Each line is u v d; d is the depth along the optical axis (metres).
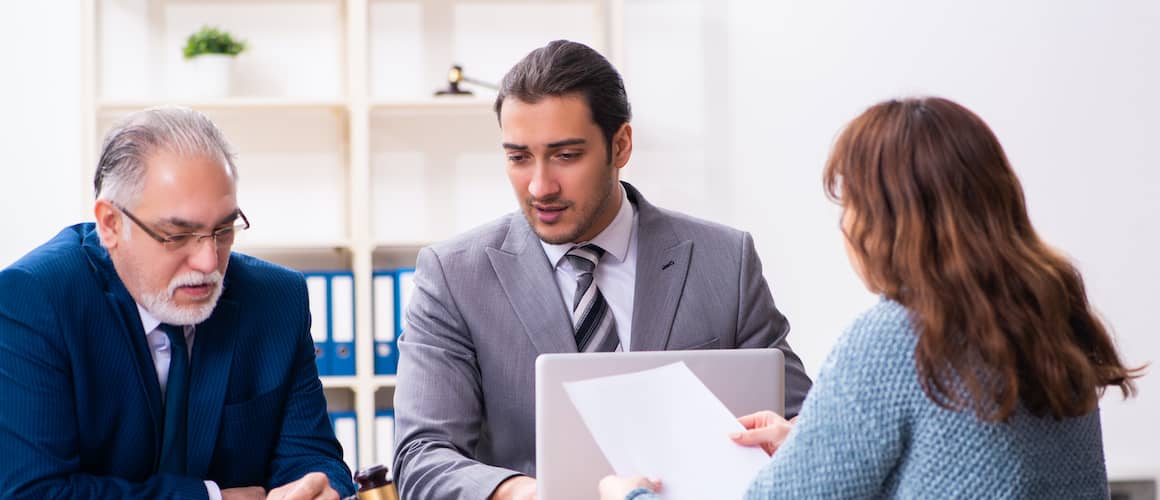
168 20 3.69
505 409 1.99
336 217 3.77
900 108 1.41
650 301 2.01
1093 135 3.80
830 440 1.35
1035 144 3.81
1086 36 3.79
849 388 1.35
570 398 1.56
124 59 3.66
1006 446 1.31
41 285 1.65
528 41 3.79
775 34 3.82
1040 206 3.81
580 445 1.60
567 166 1.88
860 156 1.40
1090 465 1.39
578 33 3.80
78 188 3.70
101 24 3.65
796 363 2.10
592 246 2.03
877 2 3.80
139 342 1.72
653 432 1.53
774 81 3.82
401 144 3.78
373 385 3.45
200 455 1.76
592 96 1.87
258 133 3.74
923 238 1.34
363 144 3.48
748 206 3.83
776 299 3.84
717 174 3.82
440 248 2.09
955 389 1.30
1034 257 1.34
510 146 1.88
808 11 3.81
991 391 1.30
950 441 1.31
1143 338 3.80
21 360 1.62
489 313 2.01
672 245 2.06
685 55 3.81
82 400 1.67
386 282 3.48
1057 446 1.36
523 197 1.92
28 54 3.67
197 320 1.68
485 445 2.07
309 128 3.76
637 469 1.51
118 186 1.62
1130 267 3.80
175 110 1.67
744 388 1.69
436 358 1.99
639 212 2.09
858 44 3.81
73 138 3.69
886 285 1.37
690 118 3.82
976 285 1.31
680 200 3.82
